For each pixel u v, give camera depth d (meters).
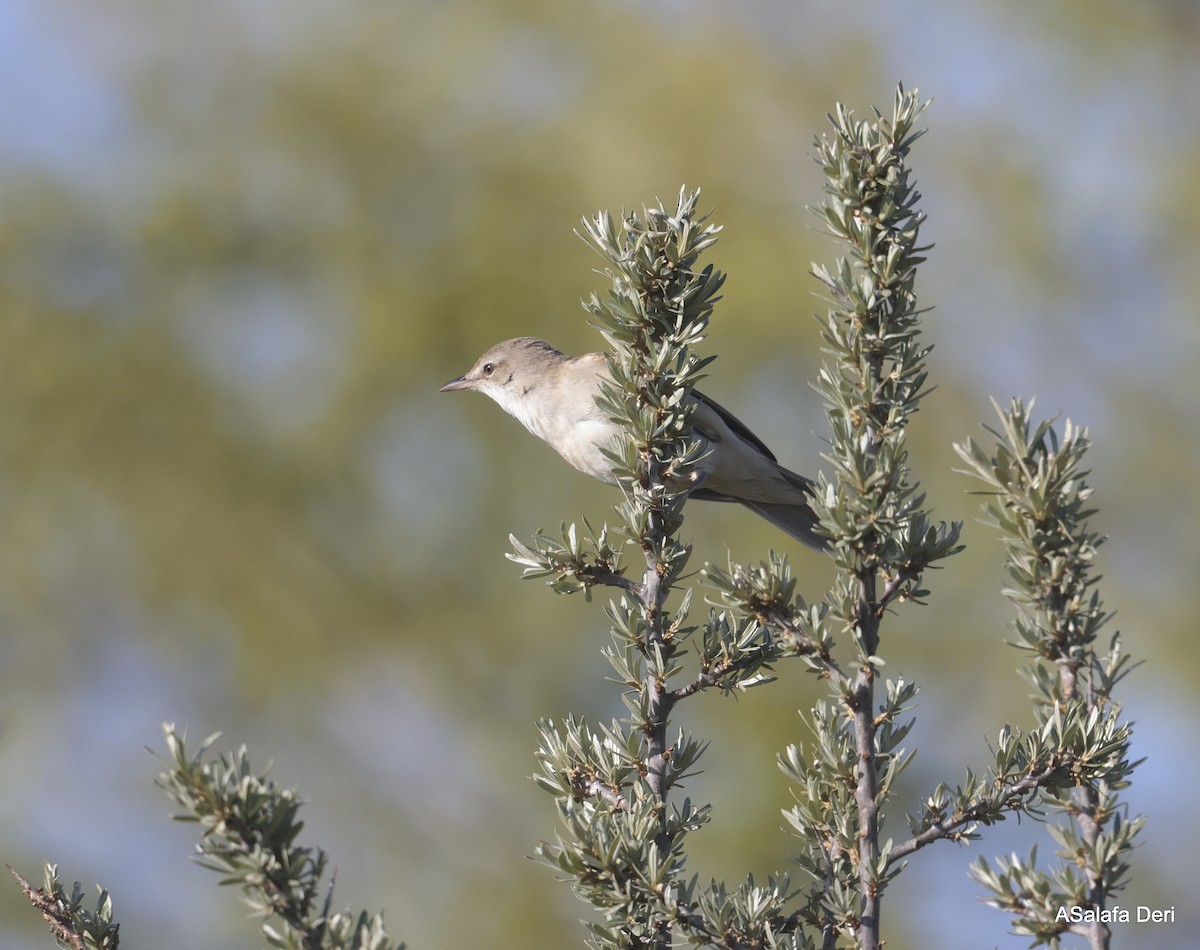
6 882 13.45
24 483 16.11
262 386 16.72
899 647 14.08
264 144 16.45
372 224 16.39
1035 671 3.79
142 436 16.27
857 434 3.68
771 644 3.86
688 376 4.16
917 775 13.50
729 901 3.50
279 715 15.95
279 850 2.82
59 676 15.95
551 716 15.27
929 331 15.62
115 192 16.52
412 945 14.55
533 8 15.99
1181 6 15.48
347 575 16.05
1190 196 15.34
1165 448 15.48
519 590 15.55
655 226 4.21
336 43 16.69
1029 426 3.74
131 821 15.00
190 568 15.98
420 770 15.69
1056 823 3.54
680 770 3.81
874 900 3.44
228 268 16.55
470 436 15.85
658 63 15.55
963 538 14.36
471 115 16.41
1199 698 14.69
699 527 14.10
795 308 14.52
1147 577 15.24
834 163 3.81
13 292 16.23
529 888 14.92
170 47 16.47
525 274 15.77
